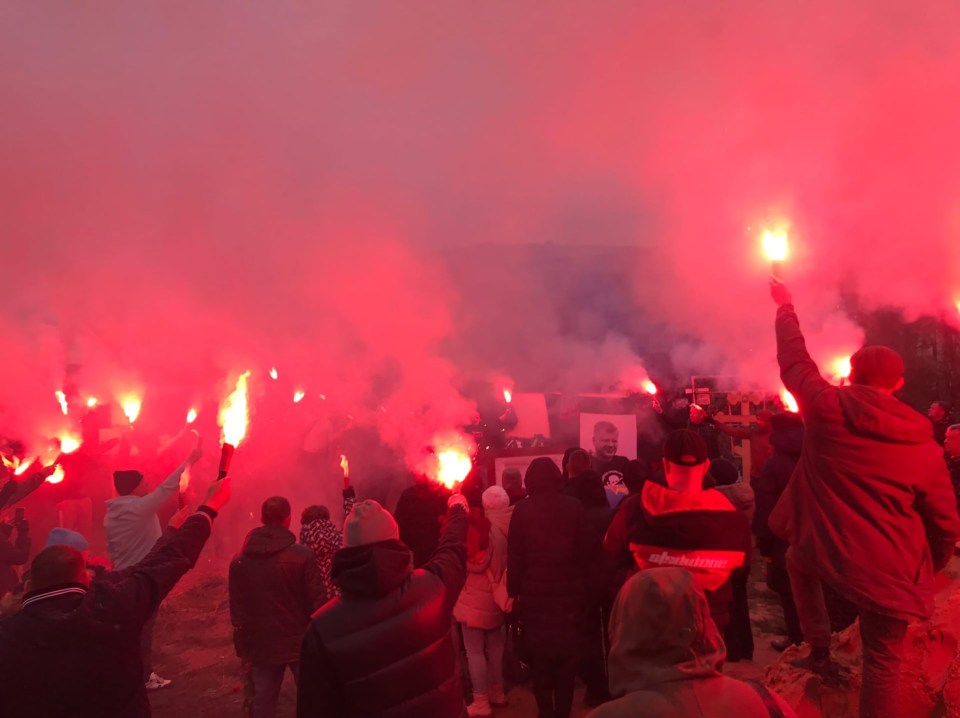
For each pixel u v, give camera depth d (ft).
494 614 18.04
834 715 12.73
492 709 18.42
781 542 18.79
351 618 9.00
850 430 10.02
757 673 18.58
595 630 16.81
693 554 10.42
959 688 11.28
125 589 9.68
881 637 10.11
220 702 19.89
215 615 26.30
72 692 9.27
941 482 9.93
